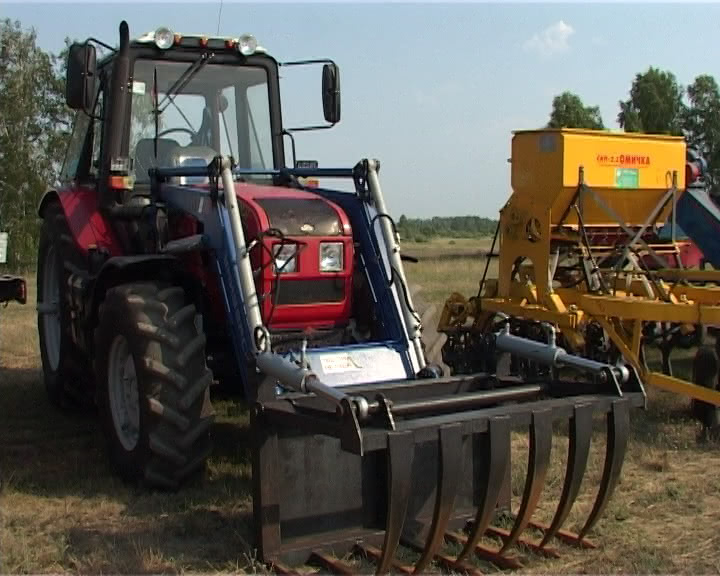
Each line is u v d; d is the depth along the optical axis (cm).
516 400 432
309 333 502
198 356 488
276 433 396
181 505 476
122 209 584
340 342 511
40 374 881
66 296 647
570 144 736
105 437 539
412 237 6325
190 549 418
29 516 466
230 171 478
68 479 529
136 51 603
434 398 389
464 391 454
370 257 512
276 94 655
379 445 343
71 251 646
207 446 490
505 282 785
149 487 490
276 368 397
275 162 655
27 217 3172
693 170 873
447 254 2988
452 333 791
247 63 641
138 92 605
